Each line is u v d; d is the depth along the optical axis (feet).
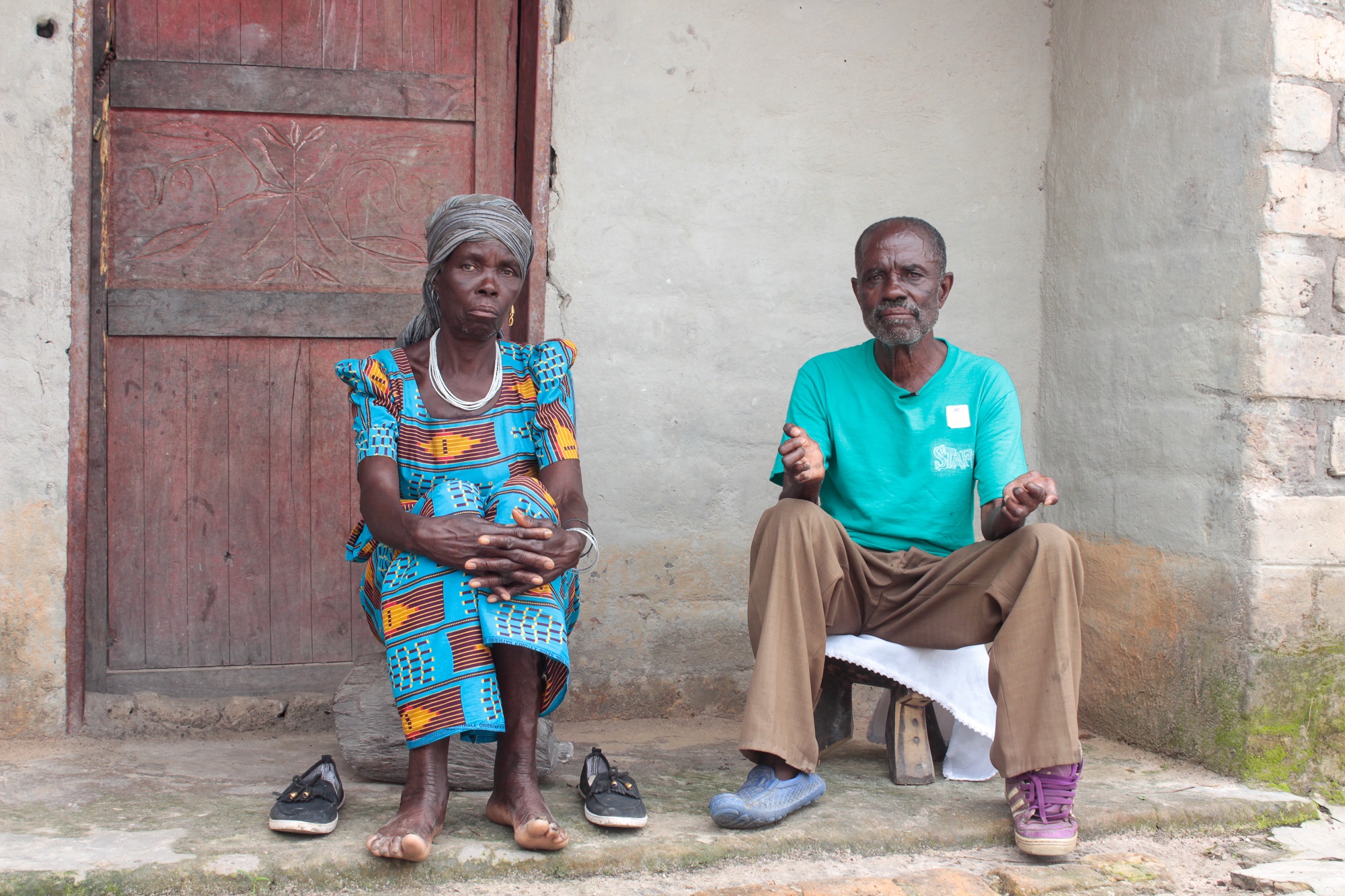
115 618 10.46
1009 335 12.12
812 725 7.90
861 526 9.10
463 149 11.14
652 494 11.25
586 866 7.06
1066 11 11.91
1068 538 7.82
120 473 10.44
